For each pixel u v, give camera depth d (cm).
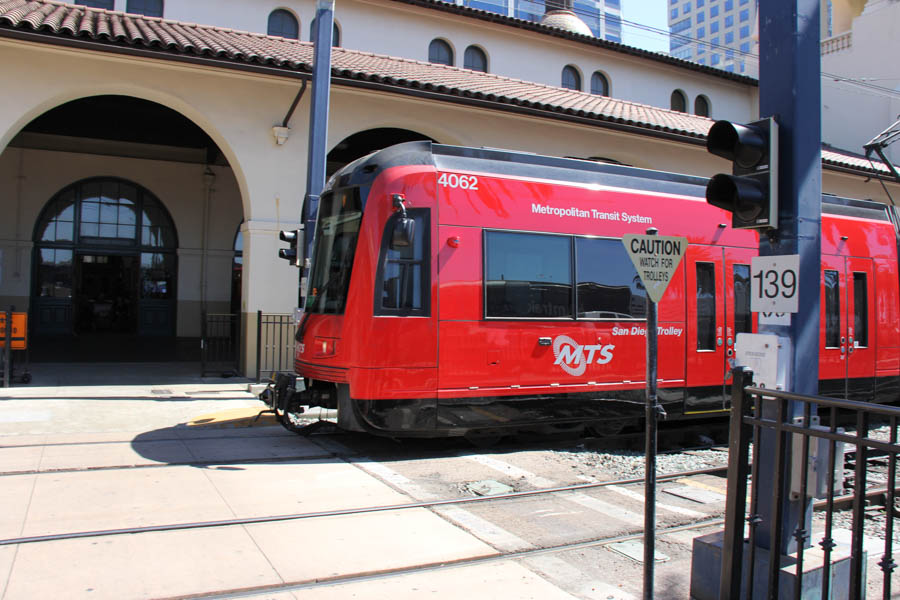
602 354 861
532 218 831
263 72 1235
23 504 555
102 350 1736
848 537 539
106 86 1208
